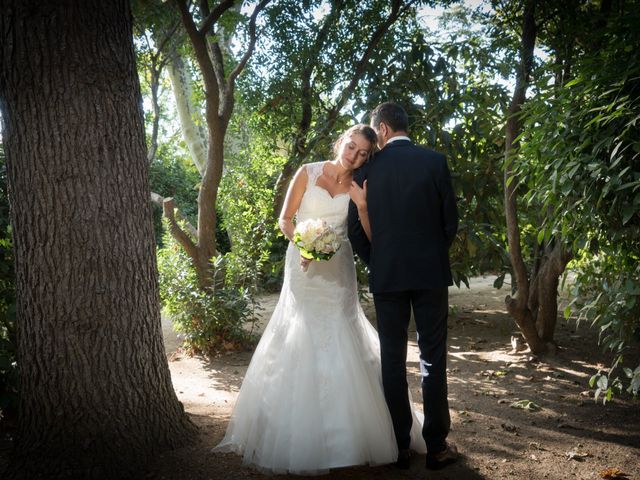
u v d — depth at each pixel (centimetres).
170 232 578
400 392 285
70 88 260
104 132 268
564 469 279
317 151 585
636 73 285
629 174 300
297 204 318
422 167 280
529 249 540
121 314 276
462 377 439
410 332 590
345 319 301
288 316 301
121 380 277
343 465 271
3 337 385
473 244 521
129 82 279
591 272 376
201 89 753
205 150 854
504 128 527
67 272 265
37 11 255
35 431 272
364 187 291
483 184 532
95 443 270
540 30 477
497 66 514
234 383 443
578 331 548
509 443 312
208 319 528
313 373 284
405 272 277
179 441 297
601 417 349
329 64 618
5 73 261
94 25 263
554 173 318
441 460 281
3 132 269
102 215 269
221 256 566
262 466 274
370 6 603
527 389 405
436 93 551
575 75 363
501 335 562
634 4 341
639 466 282
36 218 264
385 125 299
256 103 636
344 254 312
